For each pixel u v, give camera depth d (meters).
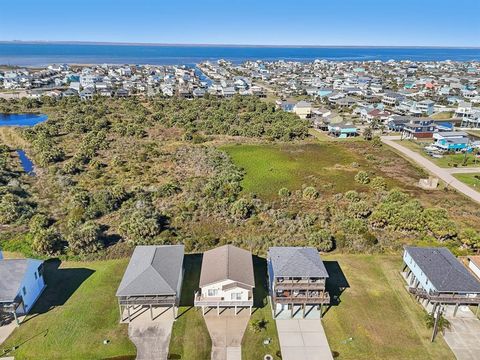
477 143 97.88
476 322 38.06
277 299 37.50
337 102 150.50
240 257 42.12
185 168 78.94
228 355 33.78
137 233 51.59
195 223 56.94
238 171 77.75
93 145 89.31
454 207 63.38
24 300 38.06
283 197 66.50
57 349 34.03
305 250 41.75
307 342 35.41
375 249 50.66
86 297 40.81
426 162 88.31
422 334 36.50
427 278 38.88
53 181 70.56
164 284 37.31
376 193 68.00
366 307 40.12
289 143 101.94
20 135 100.75
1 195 61.84
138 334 35.91
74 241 48.56
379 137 107.25
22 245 49.72
